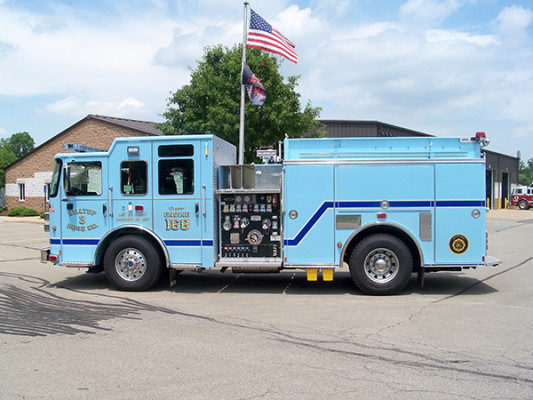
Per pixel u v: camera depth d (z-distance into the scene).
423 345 4.91
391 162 7.30
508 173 46.69
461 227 7.24
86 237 7.88
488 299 7.09
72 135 26.62
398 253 7.23
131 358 4.54
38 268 10.37
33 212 29.28
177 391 3.77
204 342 5.03
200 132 14.57
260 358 4.53
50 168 28.86
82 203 7.87
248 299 7.17
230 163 8.67
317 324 5.72
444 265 7.27
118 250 7.71
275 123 14.20
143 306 6.70
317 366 4.32
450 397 3.66
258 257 7.68
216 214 7.71
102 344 4.97
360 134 25.42
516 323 5.73
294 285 8.35
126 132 24.22
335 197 7.38
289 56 11.93
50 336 5.26
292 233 7.46
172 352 4.71
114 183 7.78
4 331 5.47
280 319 5.96
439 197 7.25
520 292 7.61
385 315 6.14
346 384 3.91
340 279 8.96
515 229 19.73
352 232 7.36
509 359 4.49
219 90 14.62
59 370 4.24
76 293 7.64
